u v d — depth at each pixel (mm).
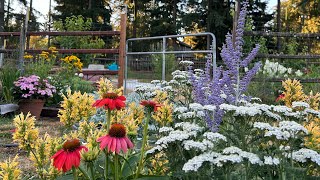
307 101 3420
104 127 2115
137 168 1816
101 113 4281
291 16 28406
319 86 5898
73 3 27812
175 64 7941
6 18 24719
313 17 22828
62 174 1776
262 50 7559
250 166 1654
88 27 10734
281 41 9805
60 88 6195
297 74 6801
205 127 2066
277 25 24312
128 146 1436
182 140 1702
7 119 5254
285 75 6406
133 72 7469
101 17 27453
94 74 7352
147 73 7605
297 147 1973
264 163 1591
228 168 1591
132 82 6969
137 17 29531
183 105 3111
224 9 22625
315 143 2049
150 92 3293
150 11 27031
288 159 1880
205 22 23516
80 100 2273
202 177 1670
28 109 5535
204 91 2654
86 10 26516
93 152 1474
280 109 1962
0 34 7293
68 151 1389
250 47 7113
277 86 6223
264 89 5797
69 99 2271
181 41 25188
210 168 1737
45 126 4898
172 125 2551
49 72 6715
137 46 24625
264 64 6727
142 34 28891
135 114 2299
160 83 3752
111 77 9008
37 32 7152
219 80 2609
